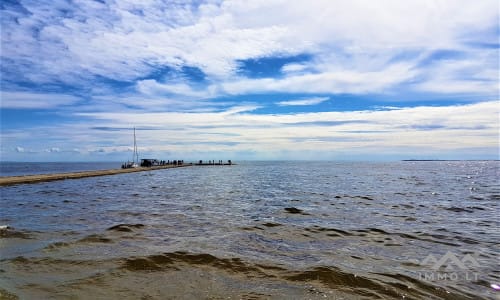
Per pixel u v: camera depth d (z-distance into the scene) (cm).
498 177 5194
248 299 562
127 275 670
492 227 1220
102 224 1216
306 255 832
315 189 2897
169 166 8300
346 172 6969
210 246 904
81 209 1627
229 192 2617
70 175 4119
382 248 909
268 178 4716
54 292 577
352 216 1452
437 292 599
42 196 2244
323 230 1145
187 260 771
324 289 607
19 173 7125
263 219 1365
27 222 1256
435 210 1652
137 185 3341
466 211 1627
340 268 718
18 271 684
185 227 1179
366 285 627
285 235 1065
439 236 1064
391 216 1457
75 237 994
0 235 1020
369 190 2786
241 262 762
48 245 895
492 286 630
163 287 610
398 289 609
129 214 1470
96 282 628
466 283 644
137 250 848
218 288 609
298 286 622
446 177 5097
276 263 759
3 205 1773
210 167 10156
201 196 2303
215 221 1309
